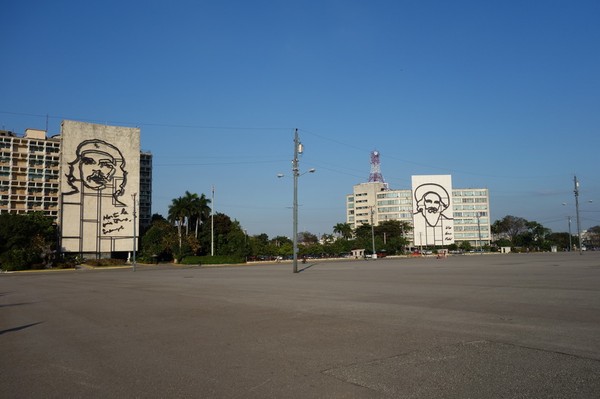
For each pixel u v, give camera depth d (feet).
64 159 320.91
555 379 21.42
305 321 39.78
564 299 50.65
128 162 342.23
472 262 192.34
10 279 145.18
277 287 79.56
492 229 638.53
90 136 330.54
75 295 73.87
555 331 32.35
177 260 296.92
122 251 334.65
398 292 64.03
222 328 37.47
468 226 616.39
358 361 25.46
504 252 458.50
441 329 34.27
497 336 31.14
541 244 539.29
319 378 22.50
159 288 84.43
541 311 41.86
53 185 394.93
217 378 22.99
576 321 36.19
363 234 545.85
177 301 59.67
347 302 53.16
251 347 29.86
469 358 25.48
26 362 27.61
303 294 64.90
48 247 273.33
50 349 31.37
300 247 414.41
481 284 74.08
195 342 32.07
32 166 388.37
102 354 29.22
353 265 195.21
